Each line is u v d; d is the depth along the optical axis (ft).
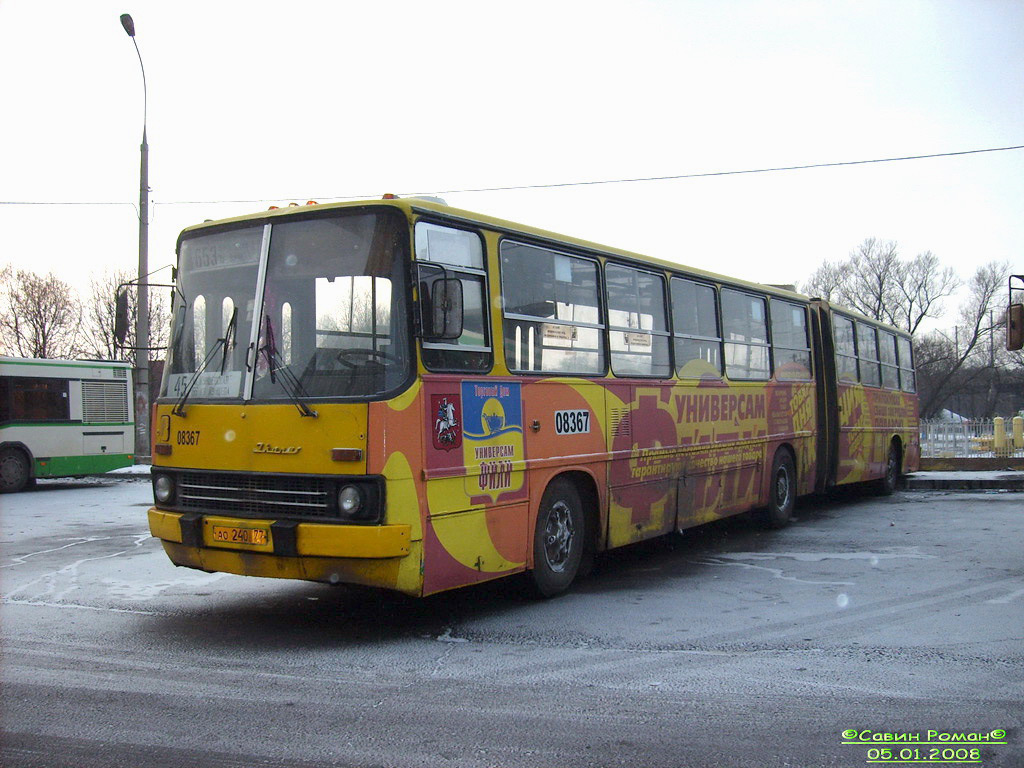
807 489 44.62
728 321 37.70
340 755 14.66
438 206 22.93
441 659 20.29
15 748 15.02
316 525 20.71
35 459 64.13
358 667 19.69
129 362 71.87
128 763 14.37
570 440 27.14
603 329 29.30
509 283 25.22
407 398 21.21
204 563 22.62
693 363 34.73
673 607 25.49
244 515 21.97
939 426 87.71
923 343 221.66
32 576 30.63
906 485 62.03
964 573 30.07
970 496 56.08
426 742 15.21
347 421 20.75
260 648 21.30
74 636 22.50
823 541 37.81
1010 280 36.73
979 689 17.97
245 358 22.57
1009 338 36.60
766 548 36.19
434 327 21.57
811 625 23.25
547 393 26.23
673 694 17.72
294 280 22.44
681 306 34.19
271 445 21.63
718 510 36.09
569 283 27.89
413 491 21.18
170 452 23.52
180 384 23.61
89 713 16.70
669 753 14.74
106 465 68.69
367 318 21.59
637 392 30.78
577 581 29.43
